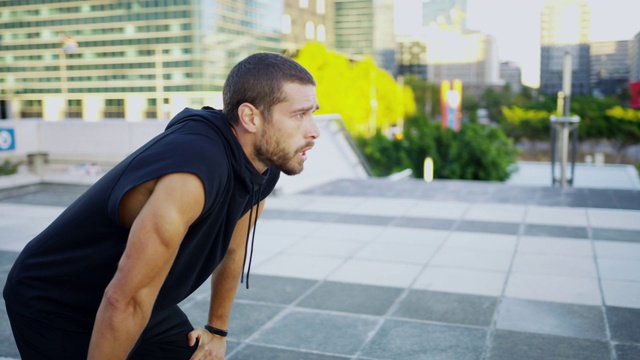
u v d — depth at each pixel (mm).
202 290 4398
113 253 1547
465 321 3789
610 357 3219
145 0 114188
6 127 9422
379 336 3545
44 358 1642
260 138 1527
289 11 137500
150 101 117250
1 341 3430
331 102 62125
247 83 1493
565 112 10953
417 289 4465
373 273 4906
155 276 1410
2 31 127188
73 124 9836
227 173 1473
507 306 4070
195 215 1416
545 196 9070
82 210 1536
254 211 1846
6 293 1657
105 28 118500
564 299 4211
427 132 39969
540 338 3496
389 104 71562
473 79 196625
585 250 5672
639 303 4113
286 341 3471
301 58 63438
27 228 6734
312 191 9633
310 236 6320
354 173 12609
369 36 181750
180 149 1408
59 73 123812
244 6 118875
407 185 10398
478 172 38125
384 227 6773
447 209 7934
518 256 5449
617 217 7309
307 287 4520
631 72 119750
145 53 115938
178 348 1887
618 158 68250
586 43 131125
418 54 198500
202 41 111312
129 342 1445
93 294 1601
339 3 183125
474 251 5652
